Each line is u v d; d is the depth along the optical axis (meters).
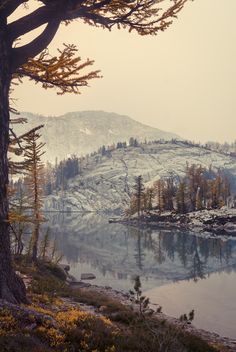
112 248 70.38
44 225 144.25
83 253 63.66
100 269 47.94
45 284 18.05
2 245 8.64
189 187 143.88
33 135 10.16
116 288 35.31
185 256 58.06
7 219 8.80
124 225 137.88
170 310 25.78
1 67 8.68
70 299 16.19
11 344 5.94
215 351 10.91
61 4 8.46
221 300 29.41
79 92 10.18
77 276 42.38
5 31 8.66
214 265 48.91
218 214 113.31
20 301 9.05
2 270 8.62
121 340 7.92
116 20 9.12
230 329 20.97
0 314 7.25
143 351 7.63
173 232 100.69
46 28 9.21
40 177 36.66
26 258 32.81
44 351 6.00
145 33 9.41
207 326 21.58
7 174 8.94
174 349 8.03
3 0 8.23
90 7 8.73
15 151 11.87
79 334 7.55
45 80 9.76
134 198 159.25
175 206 150.00
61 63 9.34
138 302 8.16
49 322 7.69
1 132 8.77
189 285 36.50
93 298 17.34
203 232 98.62
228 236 87.25
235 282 37.31
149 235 95.00
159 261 54.28
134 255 61.12
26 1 8.60
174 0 8.69
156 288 35.19
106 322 10.45
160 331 8.52
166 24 9.20
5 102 8.92
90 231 113.19
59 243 78.00
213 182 144.62
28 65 9.60
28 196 35.91
